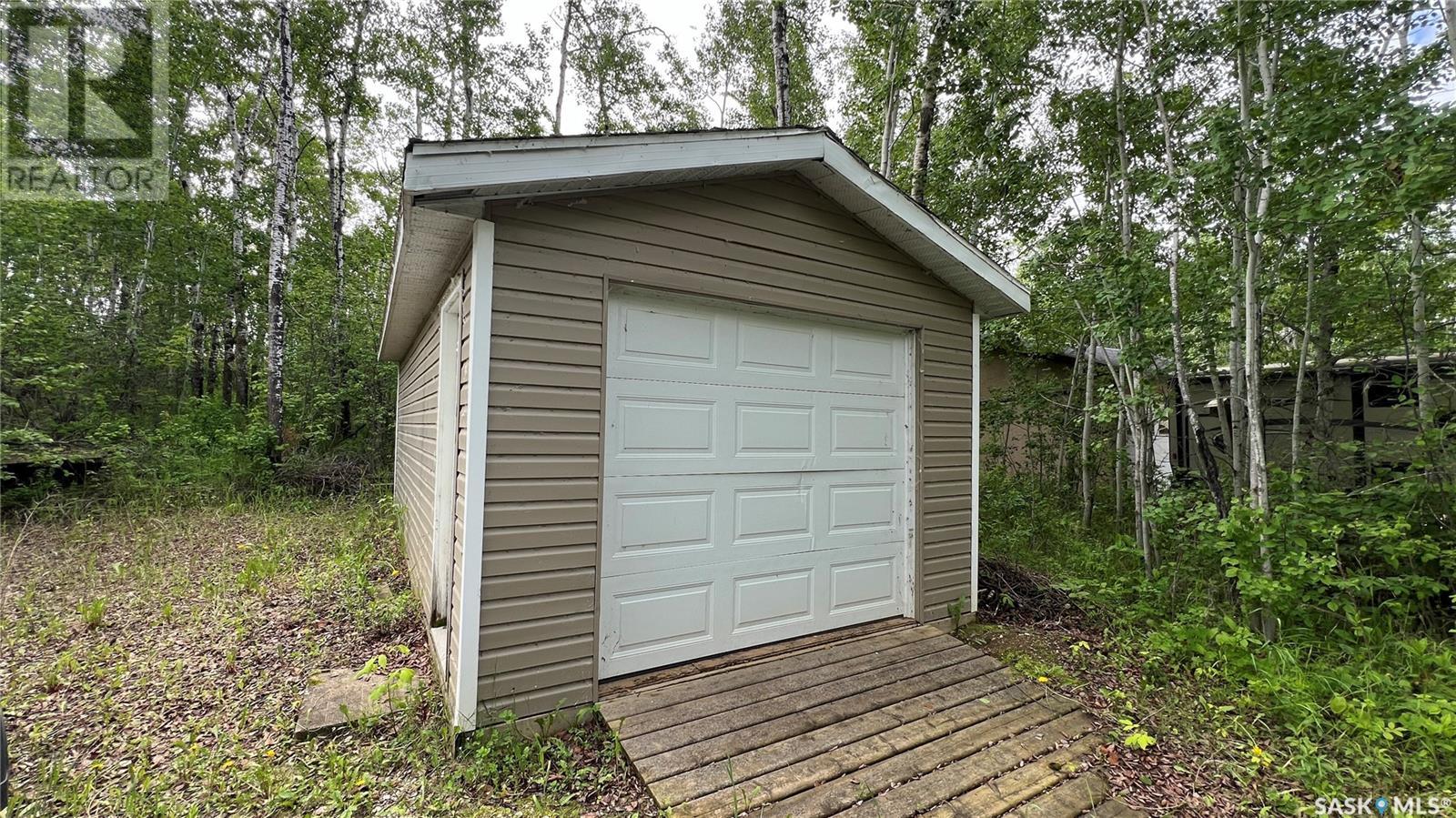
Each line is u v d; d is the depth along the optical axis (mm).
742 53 11234
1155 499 4852
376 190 15219
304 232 14391
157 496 7715
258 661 3531
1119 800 2309
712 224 3160
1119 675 3418
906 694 2998
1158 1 4863
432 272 3293
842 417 3818
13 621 4102
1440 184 2945
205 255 12375
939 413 4180
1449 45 3230
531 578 2584
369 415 10750
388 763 2449
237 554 5863
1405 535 3664
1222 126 3721
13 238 8758
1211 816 2234
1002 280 4043
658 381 3105
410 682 2889
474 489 2453
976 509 4387
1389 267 4602
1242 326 4797
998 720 2816
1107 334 4703
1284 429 6156
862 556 3898
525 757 2365
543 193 2617
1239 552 3617
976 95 6785
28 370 8383
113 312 11234
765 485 3494
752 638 3428
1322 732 2662
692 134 2830
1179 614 3990
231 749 2574
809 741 2555
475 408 2461
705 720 2664
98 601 4270
